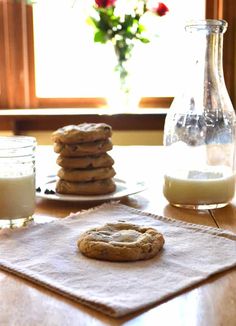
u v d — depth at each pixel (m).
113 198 0.69
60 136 0.70
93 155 0.71
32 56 1.54
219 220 0.63
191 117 0.70
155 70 1.55
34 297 0.42
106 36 1.43
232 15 1.46
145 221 0.60
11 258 0.49
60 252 0.50
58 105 1.57
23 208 0.61
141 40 1.46
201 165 0.70
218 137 0.70
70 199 0.68
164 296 0.41
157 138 1.44
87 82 1.57
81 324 0.38
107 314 0.39
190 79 0.70
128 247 0.48
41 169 0.89
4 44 1.52
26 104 1.55
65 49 1.55
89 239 0.50
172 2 1.51
